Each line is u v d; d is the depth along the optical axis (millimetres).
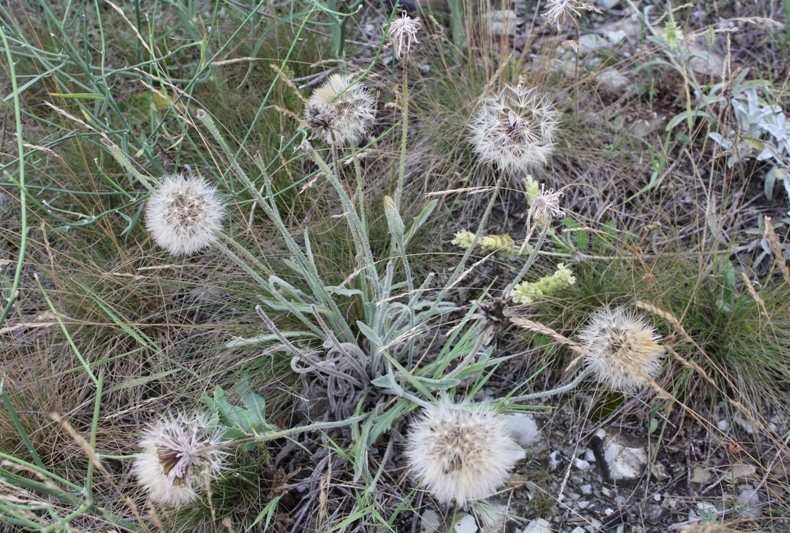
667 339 519
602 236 565
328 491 465
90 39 688
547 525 478
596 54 688
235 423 446
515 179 616
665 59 675
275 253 568
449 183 609
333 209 597
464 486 360
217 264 578
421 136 646
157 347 511
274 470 488
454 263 585
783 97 639
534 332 533
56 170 616
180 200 416
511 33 710
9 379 513
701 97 616
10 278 569
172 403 522
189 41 677
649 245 582
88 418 525
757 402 509
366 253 439
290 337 527
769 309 519
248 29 679
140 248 578
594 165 623
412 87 674
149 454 376
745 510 478
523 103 438
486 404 436
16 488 411
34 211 585
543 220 418
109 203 614
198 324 554
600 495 491
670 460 501
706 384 521
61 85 575
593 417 514
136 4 594
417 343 531
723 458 499
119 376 540
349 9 599
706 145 634
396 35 414
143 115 640
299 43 684
